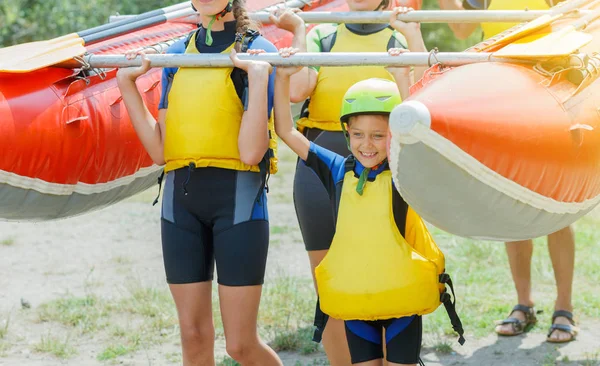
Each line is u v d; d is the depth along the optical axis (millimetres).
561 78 6148
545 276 11883
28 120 6977
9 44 23906
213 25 6832
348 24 8117
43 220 7695
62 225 15641
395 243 6199
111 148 7711
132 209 17125
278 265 12758
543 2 9055
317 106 7945
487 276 11953
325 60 6402
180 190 6754
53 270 12680
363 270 6188
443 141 5258
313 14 7895
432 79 5969
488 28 9328
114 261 13172
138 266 12875
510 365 8977
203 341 6840
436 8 28531
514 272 9992
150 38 8578
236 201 6656
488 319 10266
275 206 16953
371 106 6152
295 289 11438
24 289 11758
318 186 7703
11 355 9430
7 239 14375
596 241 13625
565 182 5934
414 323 6379
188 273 6750
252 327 6793
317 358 9250
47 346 9570
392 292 6125
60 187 7324
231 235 6645
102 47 8180
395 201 6289
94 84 7703
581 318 10336
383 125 6211
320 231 7758
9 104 6930
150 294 11219
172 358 9305
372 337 6500
